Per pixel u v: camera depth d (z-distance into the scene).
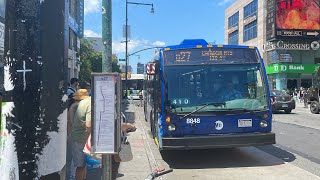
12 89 2.97
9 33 2.99
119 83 4.18
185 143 8.71
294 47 54.72
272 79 57.97
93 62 48.53
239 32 70.44
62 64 3.12
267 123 9.12
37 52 2.99
